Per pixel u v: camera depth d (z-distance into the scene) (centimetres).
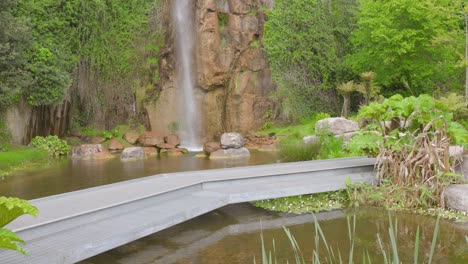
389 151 750
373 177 812
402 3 1905
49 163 1388
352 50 2419
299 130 1908
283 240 549
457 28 2025
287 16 2309
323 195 789
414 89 2253
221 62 2192
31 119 1730
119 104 2116
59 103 1736
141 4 2183
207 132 2191
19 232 461
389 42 1953
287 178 855
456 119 1482
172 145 1780
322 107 2327
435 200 693
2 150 1502
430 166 701
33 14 1811
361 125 1455
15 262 399
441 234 553
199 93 2203
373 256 474
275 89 2281
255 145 1909
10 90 1463
